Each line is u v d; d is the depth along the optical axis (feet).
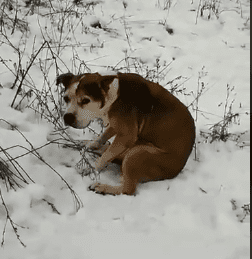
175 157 8.84
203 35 13.52
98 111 8.46
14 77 10.62
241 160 9.81
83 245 8.02
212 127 10.47
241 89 11.70
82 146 9.49
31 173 8.84
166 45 12.84
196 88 11.51
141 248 8.09
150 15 14.10
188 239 8.28
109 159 8.98
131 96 8.48
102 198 8.78
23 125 9.62
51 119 9.81
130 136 8.65
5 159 8.87
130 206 8.70
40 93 10.17
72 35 12.47
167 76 11.74
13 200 8.36
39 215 8.34
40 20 12.64
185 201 8.87
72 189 8.84
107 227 8.31
